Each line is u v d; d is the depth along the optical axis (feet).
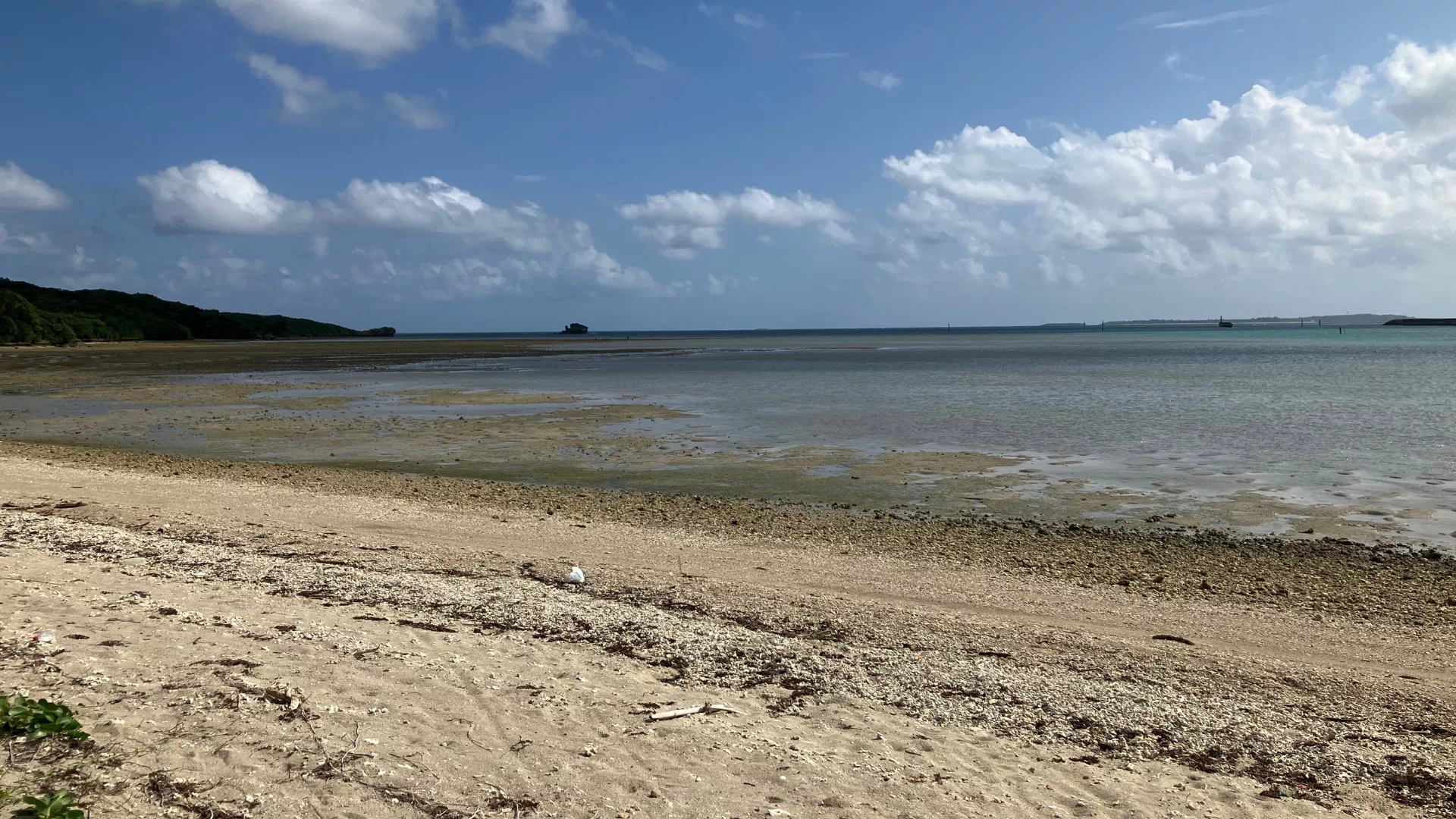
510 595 34.30
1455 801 19.53
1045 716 23.70
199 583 33.71
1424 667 30.40
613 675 25.17
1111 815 18.15
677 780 18.49
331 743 18.86
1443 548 49.88
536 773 18.40
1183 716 24.04
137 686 21.29
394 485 66.90
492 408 125.29
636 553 45.70
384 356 315.58
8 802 15.16
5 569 33.12
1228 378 190.80
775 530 53.16
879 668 27.14
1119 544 50.19
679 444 90.74
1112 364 257.96
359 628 28.14
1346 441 90.63
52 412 121.80
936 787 18.97
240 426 105.29
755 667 26.81
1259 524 55.62
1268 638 33.40
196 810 15.85
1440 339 565.94
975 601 37.65
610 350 392.88
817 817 17.38
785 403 132.98
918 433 98.07
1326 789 19.92
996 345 489.67
